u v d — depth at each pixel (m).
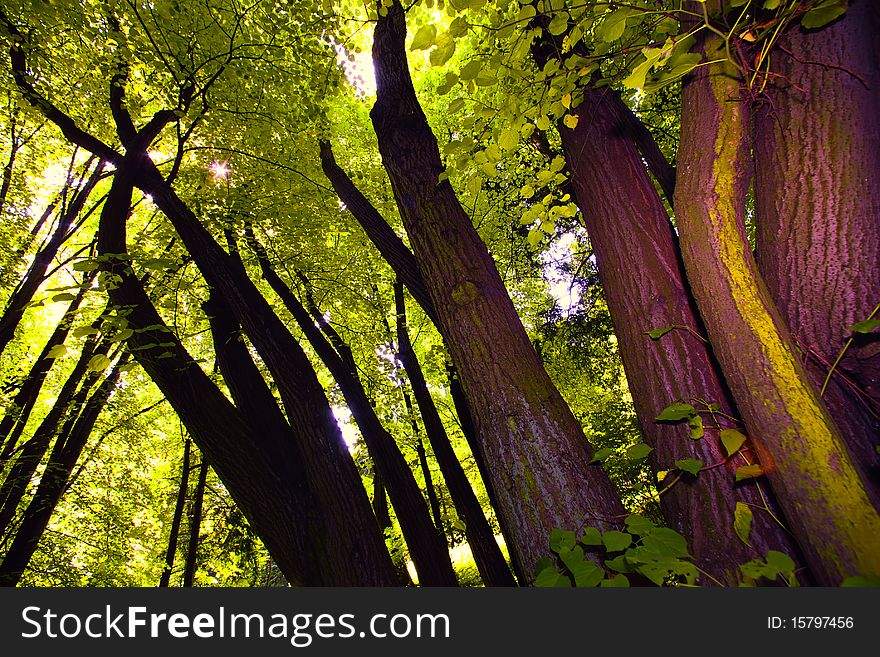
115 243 2.86
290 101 5.34
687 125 1.47
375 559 2.46
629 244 2.01
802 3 1.32
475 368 1.83
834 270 1.51
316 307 6.81
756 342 1.12
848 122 1.54
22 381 6.10
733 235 1.24
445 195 2.28
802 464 1.00
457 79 1.86
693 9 1.49
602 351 7.70
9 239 6.16
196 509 8.50
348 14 4.98
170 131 5.84
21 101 3.74
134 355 2.62
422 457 7.84
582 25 1.75
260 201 5.98
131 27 4.15
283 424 2.96
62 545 8.63
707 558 1.45
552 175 2.39
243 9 4.88
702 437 1.57
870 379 1.45
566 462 1.58
